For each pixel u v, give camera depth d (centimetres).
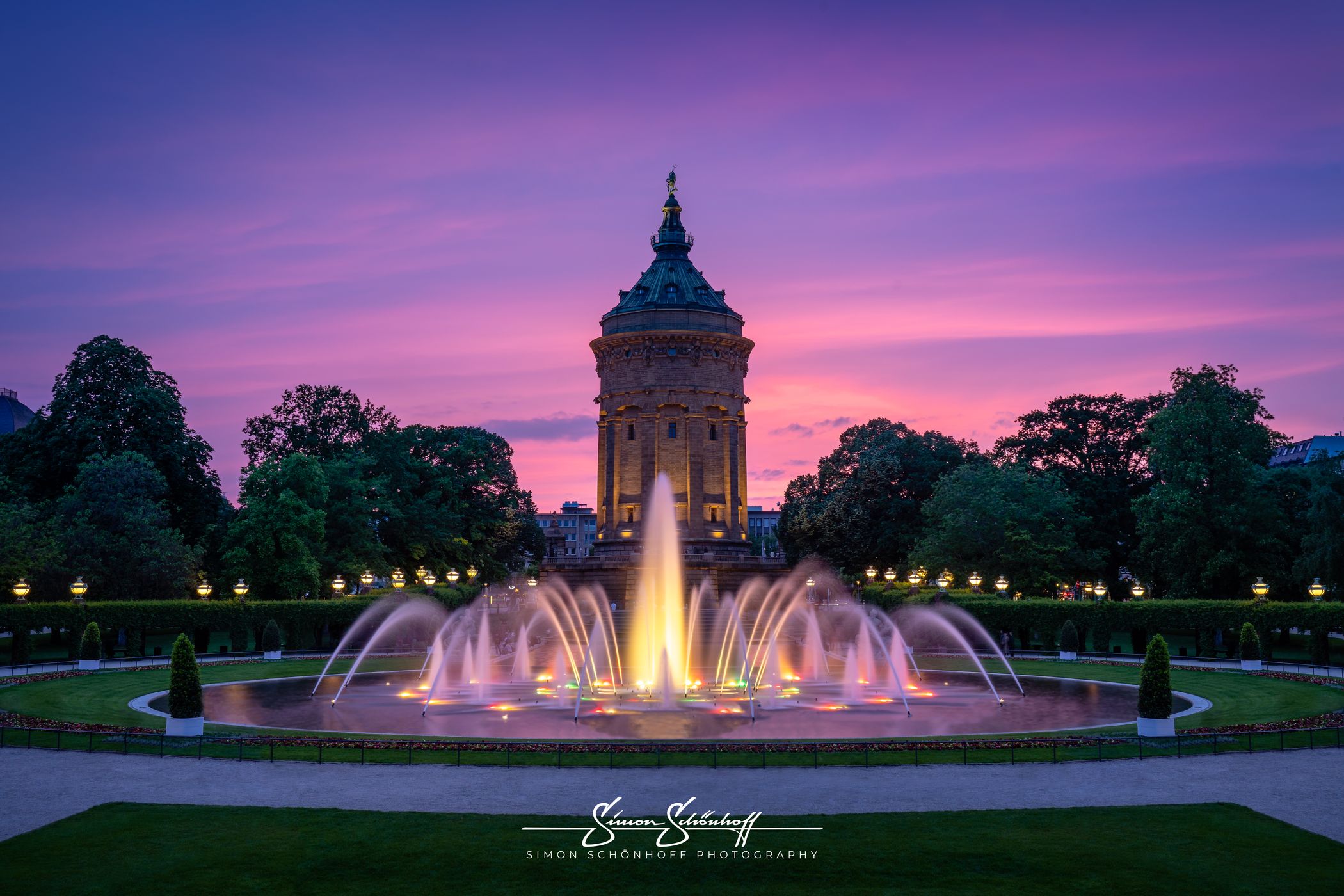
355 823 2589
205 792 2919
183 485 10156
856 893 2152
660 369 11694
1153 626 7738
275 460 9462
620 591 10562
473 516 12638
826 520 12031
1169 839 2467
